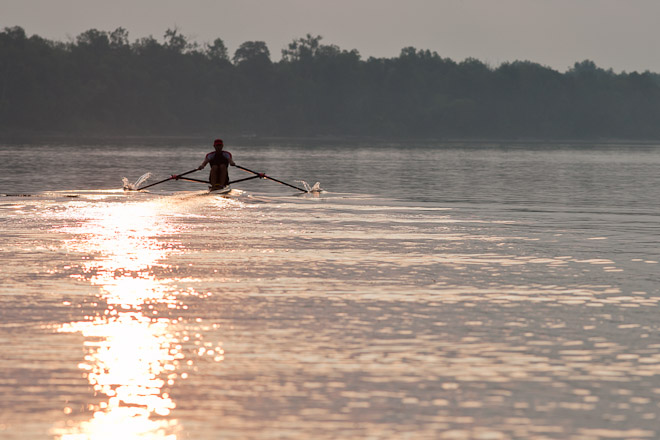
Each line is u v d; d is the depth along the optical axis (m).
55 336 20.58
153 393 16.41
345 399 16.16
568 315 23.30
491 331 21.39
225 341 20.23
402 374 17.70
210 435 14.41
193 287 27.14
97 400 15.99
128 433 14.45
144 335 20.77
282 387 16.81
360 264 32.22
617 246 38.06
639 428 14.77
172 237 40.03
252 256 34.09
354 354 19.16
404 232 43.00
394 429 14.71
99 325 21.73
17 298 25.14
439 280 28.75
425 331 21.34
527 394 16.52
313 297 25.64
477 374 17.75
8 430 14.54
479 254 35.19
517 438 14.35
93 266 31.17
